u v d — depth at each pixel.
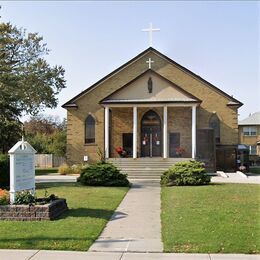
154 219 12.02
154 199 16.30
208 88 35.31
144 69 35.97
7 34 34.47
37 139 57.94
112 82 36.06
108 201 15.33
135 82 32.94
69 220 11.37
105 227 10.84
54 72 38.53
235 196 16.33
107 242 9.19
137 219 12.01
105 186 21.09
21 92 34.97
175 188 19.69
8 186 20.77
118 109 35.72
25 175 12.86
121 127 35.56
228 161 34.09
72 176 30.62
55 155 55.06
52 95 38.72
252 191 18.05
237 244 8.65
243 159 35.97
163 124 33.88
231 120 34.94
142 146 35.22
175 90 32.69
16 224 10.73
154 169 29.23
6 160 20.91
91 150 35.53
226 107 35.09
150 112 35.41
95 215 12.28
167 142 34.03
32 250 8.43
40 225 10.61
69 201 15.23
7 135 30.52
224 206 13.74
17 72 36.19
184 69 35.62
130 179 27.27
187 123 34.88
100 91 36.00
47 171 39.00
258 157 55.62
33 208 11.38
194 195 16.64
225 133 34.94
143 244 9.00
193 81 35.50
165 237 9.48
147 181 25.28
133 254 8.16
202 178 21.28
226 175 28.98
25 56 37.31
